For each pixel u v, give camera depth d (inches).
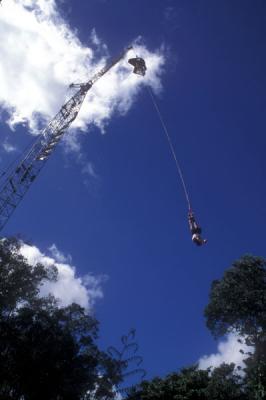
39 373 1175.0
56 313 1336.1
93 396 1305.4
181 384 1328.7
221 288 1443.2
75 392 1222.9
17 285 1302.9
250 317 1390.3
